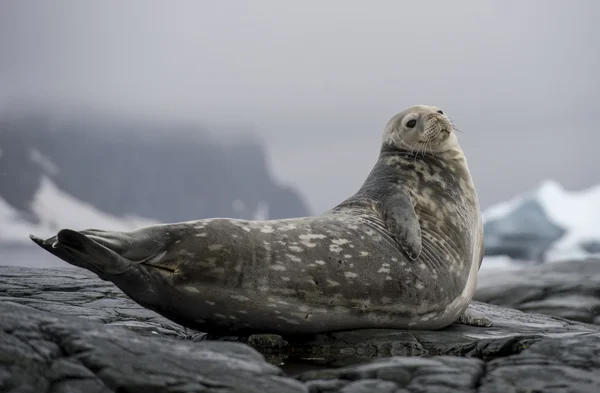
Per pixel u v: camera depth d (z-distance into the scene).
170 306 14.60
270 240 14.57
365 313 15.12
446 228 17.14
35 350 10.20
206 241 14.07
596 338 12.66
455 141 19.44
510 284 28.73
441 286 15.95
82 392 9.70
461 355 13.97
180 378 10.20
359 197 17.48
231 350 11.41
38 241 13.61
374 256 15.25
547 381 10.89
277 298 14.38
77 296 19.31
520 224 72.19
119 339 10.97
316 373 11.30
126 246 13.53
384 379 10.94
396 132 19.53
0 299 18.05
